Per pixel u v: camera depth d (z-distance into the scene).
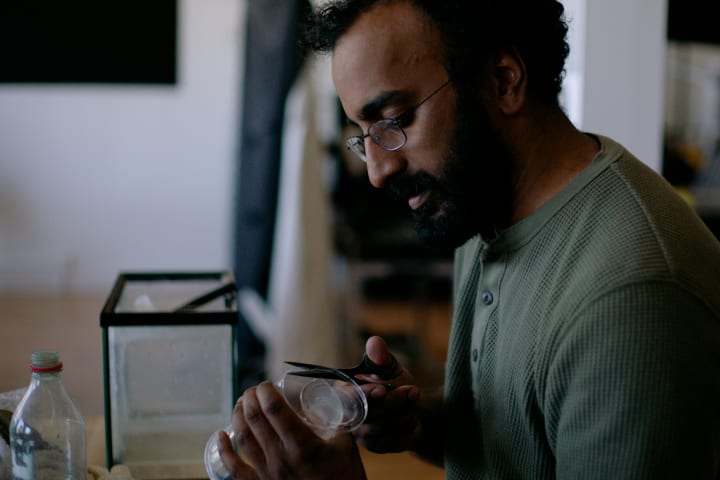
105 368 1.00
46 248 5.21
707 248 0.76
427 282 4.09
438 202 0.84
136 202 5.25
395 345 4.03
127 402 1.01
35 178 5.15
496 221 0.87
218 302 1.17
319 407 0.80
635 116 2.01
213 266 5.35
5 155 5.11
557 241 0.80
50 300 4.99
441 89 0.80
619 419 0.68
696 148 4.07
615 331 0.69
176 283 1.26
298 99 2.71
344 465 0.79
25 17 4.97
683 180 4.10
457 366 0.97
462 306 0.98
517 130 0.83
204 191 5.29
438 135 0.81
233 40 5.15
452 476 0.96
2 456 0.91
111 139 5.18
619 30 1.97
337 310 3.98
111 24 5.05
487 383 0.87
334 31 0.84
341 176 4.21
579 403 0.71
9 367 3.50
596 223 0.78
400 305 5.11
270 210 2.88
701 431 0.68
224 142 5.25
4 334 4.12
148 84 5.14
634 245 0.73
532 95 0.83
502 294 0.86
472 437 0.93
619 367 0.69
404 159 0.83
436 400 1.05
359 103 0.82
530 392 0.79
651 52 1.98
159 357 1.01
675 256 0.72
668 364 0.67
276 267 2.83
